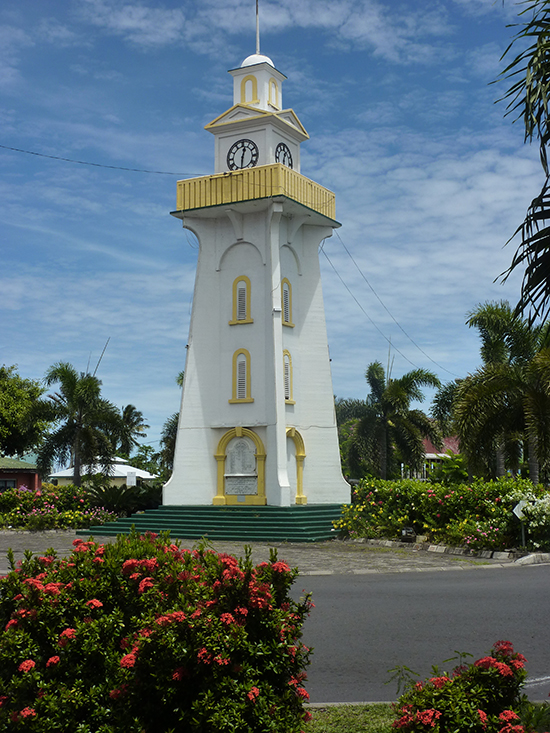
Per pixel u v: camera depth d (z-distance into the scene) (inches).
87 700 235.0
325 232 1444.4
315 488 1378.0
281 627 255.4
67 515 1331.2
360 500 1174.3
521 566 804.6
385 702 324.8
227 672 237.8
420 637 446.6
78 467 1563.7
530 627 468.4
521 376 1072.2
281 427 1274.6
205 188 1359.5
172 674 237.0
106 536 1207.6
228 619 242.8
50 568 284.5
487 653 404.5
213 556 289.3
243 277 1359.5
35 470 2047.2
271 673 249.9
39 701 233.1
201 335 1379.2
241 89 1434.5
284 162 1423.5
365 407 1715.1
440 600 571.5
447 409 1635.1
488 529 914.7
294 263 1422.2
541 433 992.2
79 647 245.6
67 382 1565.0
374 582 684.7
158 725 242.7
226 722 224.2
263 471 1289.4
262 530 1129.4
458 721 220.1
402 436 1653.5
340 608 543.5
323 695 339.6
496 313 1341.0
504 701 238.2
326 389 1406.3
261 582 263.0
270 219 1317.7
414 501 1063.6
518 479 1019.9
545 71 303.7
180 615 241.6
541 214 315.6
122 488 1461.6
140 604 265.0
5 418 2114.9
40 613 255.3
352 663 391.5
